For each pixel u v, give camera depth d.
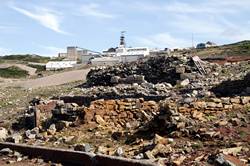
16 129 26.38
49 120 24.19
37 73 83.81
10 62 108.38
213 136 14.51
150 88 29.81
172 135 15.55
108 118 20.75
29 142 18.98
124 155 14.73
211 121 16.42
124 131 18.23
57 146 17.38
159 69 36.34
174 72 34.66
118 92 29.38
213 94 23.08
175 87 29.86
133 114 20.55
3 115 32.09
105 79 40.47
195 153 13.41
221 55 51.97
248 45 59.34
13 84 58.25
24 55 125.38
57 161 15.33
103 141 17.58
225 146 13.50
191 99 19.48
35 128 22.58
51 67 91.44
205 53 56.94
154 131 17.17
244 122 15.71
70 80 55.19
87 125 20.42
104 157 13.55
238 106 17.58
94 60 76.12
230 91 23.98
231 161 11.88
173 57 36.25
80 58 106.19
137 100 20.95
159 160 12.94
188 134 15.33
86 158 14.27
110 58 76.00
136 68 38.50
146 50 80.62
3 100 39.88
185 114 17.34
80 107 22.47
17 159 16.09
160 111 18.11
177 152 13.73
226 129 15.12
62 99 31.67
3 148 17.91
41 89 46.88
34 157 16.31
